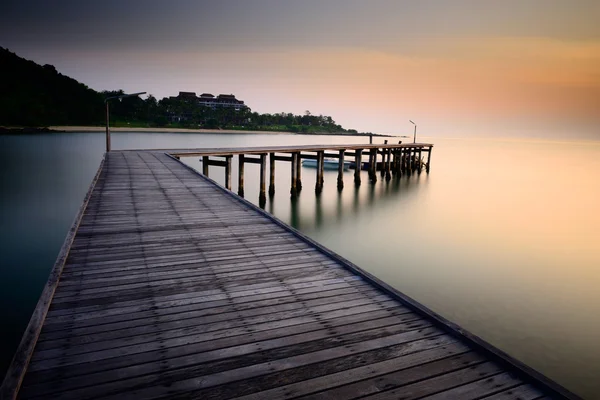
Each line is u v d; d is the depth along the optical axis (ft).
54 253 40.65
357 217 63.67
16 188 76.89
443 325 12.00
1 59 305.53
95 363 9.78
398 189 94.63
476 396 9.02
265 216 25.43
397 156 123.54
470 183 108.68
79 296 13.48
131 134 300.81
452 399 8.89
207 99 530.27
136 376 9.36
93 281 14.78
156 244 19.42
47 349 10.29
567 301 32.68
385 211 68.85
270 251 18.85
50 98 314.35
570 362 23.88
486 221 63.00
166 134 335.26
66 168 105.40
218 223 23.70
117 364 9.79
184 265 16.75
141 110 416.87
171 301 13.38
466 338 11.21
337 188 91.50
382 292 14.61
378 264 40.96
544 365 23.53
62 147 167.84
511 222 62.80
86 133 280.31
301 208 69.41
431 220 62.90
